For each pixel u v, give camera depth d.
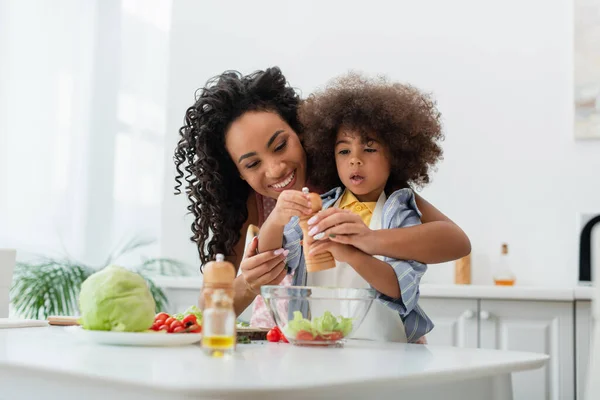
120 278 1.02
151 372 0.71
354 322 1.05
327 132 1.40
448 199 3.16
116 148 3.69
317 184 1.52
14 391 0.80
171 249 3.53
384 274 1.18
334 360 0.86
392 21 3.34
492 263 3.08
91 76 3.77
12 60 3.72
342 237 1.16
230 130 1.54
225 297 0.88
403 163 1.38
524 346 2.50
